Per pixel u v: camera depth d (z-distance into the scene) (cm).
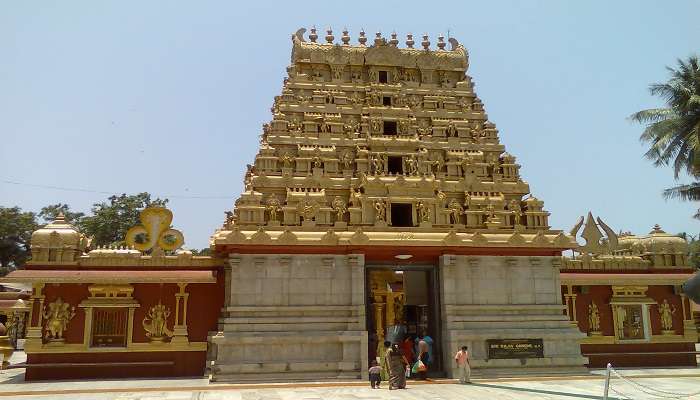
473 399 2164
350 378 2792
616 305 3547
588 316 3528
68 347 2914
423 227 3195
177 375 2992
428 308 3209
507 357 2977
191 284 3111
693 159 3919
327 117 3541
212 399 2180
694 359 3584
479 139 3659
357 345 2861
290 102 3575
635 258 3700
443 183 3409
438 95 3816
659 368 3406
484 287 3100
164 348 2998
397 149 3497
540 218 3403
